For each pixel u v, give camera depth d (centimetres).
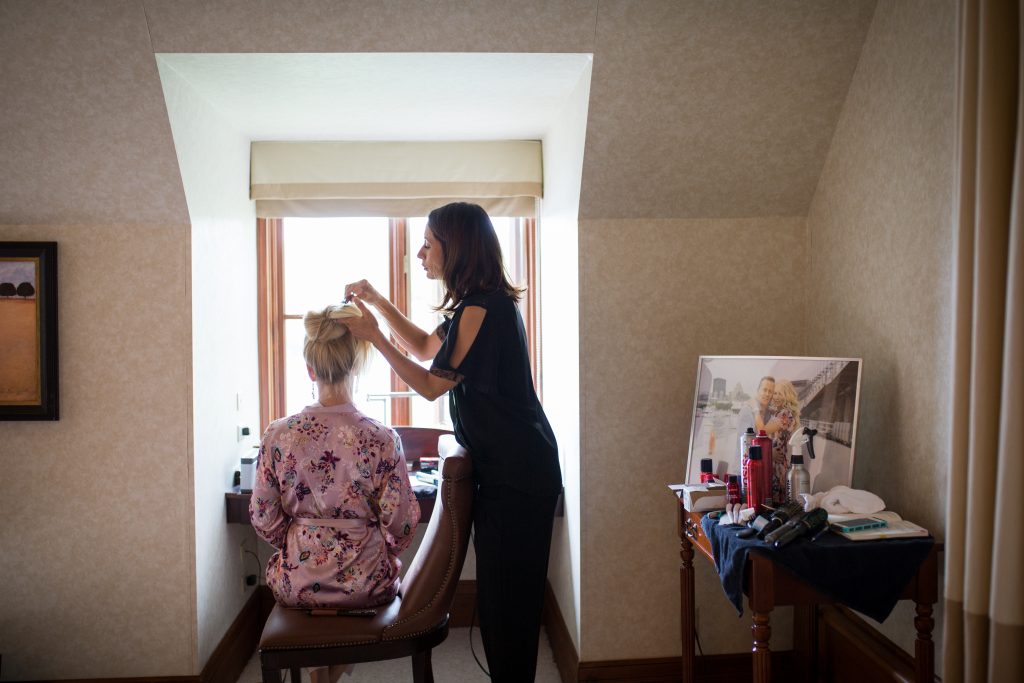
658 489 264
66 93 219
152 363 251
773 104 235
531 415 202
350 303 220
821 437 206
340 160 320
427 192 322
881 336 220
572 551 278
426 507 295
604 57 220
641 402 263
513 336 200
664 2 209
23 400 246
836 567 170
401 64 227
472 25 212
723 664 267
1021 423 137
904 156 206
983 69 145
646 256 262
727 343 265
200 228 258
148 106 224
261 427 334
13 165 233
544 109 279
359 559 194
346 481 192
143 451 252
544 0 207
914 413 204
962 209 153
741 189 257
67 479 252
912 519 205
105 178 238
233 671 285
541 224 331
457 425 206
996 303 146
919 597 174
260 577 325
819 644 254
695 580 266
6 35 207
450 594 194
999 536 141
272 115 280
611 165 245
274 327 335
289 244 336
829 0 212
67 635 254
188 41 212
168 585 254
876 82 219
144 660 254
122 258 249
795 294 267
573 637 277
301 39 213
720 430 229
